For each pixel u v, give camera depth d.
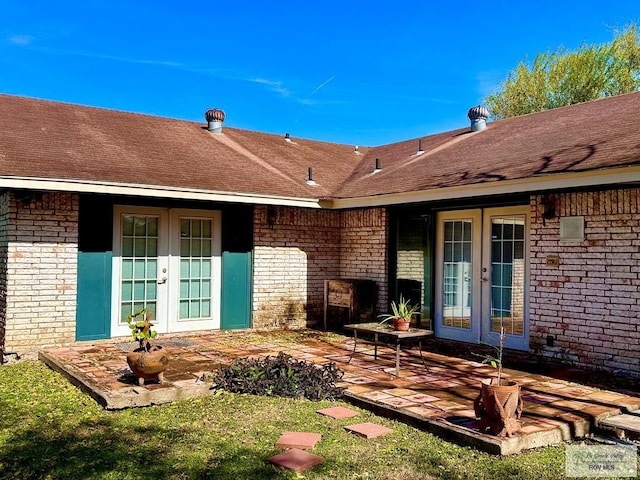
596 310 7.14
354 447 4.36
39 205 8.24
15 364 7.78
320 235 11.34
